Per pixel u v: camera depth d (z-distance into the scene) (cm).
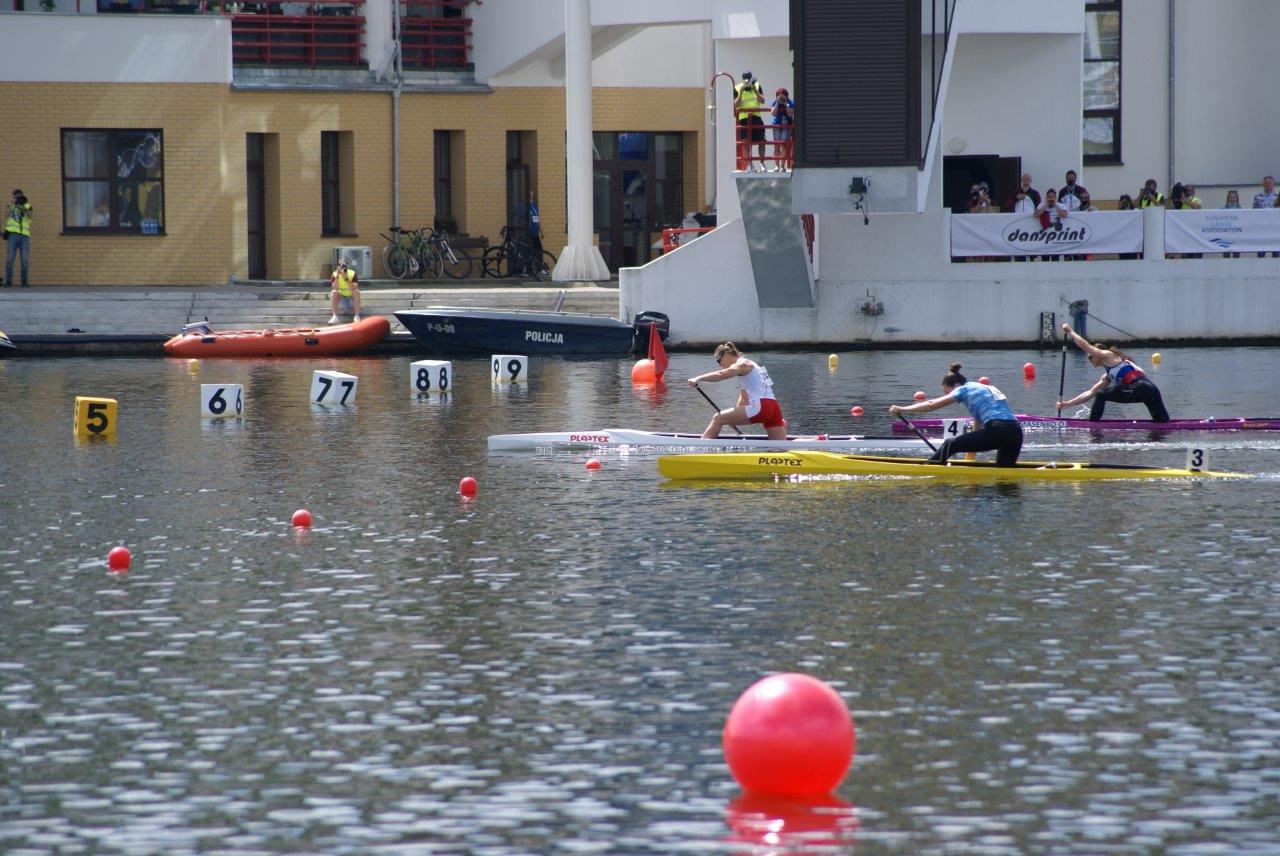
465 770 2644
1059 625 3469
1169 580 3866
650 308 10219
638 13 10956
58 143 11138
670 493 5138
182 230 11344
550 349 9969
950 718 2870
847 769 2522
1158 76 11688
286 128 11456
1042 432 6569
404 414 7169
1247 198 11594
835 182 9144
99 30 11119
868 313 10194
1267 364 9081
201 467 5681
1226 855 2314
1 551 4291
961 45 10525
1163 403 6931
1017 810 2469
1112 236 10138
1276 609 3584
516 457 5900
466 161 11856
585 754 2708
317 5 11650
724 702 2967
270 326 10488
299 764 2675
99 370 9131
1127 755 2688
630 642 3366
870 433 6494
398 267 11494
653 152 12325
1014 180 10594
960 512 4766
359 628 3494
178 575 4012
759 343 10238
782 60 10394
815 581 3878
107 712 2939
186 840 2384
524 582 3903
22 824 2444
